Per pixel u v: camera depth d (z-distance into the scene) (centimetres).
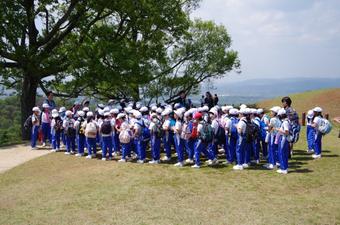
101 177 1209
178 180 1152
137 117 1430
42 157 1566
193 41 3014
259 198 966
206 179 1157
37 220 851
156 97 2911
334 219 817
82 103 1928
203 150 1423
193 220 830
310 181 1107
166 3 2553
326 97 3188
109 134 1493
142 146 1428
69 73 2241
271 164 1285
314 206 898
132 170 1294
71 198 1002
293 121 1376
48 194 1048
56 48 2333
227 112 1398
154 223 818
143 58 2522
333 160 1378
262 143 1457
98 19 2325
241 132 1265
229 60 3045
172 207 914
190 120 1348
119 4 2270
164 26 2600
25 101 2288
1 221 850
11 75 2239
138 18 2461
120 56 2206
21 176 1270
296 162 1359
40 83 2352
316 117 1421
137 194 1020
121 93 2709
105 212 890
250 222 810
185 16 2817
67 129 1606
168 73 2934
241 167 1277
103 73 2166
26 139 2241
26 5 2175
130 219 843
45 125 1819
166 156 1471
